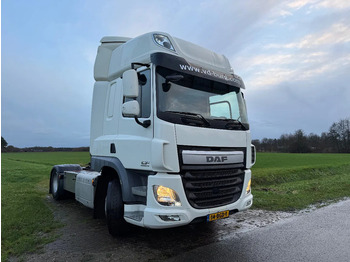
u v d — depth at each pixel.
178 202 3.72
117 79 5.07
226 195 4.37
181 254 4.04
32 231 5.11
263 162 26.98
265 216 6.36
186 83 4.28
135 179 4.29
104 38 5.79
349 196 8.76
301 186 10.98
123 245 4.41
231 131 4.54
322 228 5.35
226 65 5.27
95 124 5.60
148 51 4.33
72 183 7.02
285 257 3.93
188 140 3.90
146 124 3.94
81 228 5.36
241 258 3.89
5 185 11.16
